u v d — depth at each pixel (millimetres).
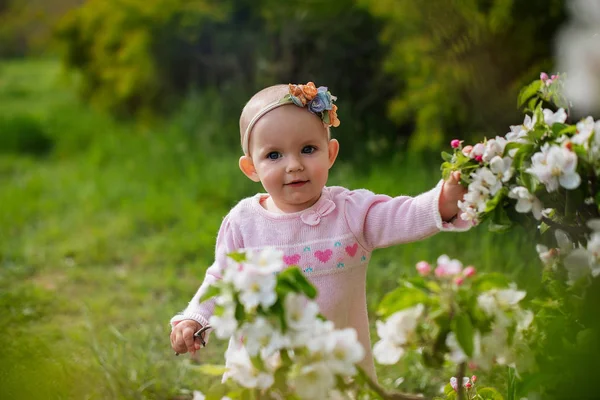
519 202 1818
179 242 5223
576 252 1778
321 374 1595
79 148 8758
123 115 9609
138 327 3830
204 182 6328
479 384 2918
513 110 4996
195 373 3215
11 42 21047
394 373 3186
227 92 7672
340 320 2287
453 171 2078
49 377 2816
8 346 3273
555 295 1909
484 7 4953
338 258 2273
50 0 16125
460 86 5270
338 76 6750
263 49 7246
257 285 1577
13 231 5793
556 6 4625
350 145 6461
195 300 2326
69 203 6516
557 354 1745
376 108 6672
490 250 4180
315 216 2314
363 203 2311
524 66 4906
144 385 3051
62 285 4645
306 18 6773
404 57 5895
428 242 4527
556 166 1734
